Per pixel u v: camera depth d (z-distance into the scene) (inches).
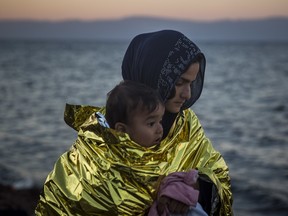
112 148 84.4
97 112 88.0
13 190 585.0
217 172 93.1
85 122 88.4
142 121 86.0
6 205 493.7
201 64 95.7
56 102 1803.6
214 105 1770.4
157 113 86.1
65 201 84.8
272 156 904.9
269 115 1487.5
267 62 5408.5
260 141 1064.8
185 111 97.2
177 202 83.3
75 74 3531.0
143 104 85.2
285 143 1036.5
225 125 1302.9
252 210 603.5
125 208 83.0
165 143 89.1
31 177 726.5
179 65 90.0
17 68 4057.6
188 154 90.3
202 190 87.8
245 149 975.0
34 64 4736.7
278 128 1243.8
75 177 85.2
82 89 2362.2
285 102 1807.3
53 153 913.5
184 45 91.0
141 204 83.7
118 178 83.2
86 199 83.4
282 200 629.3
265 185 698.2
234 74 3518.7
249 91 2290.8
